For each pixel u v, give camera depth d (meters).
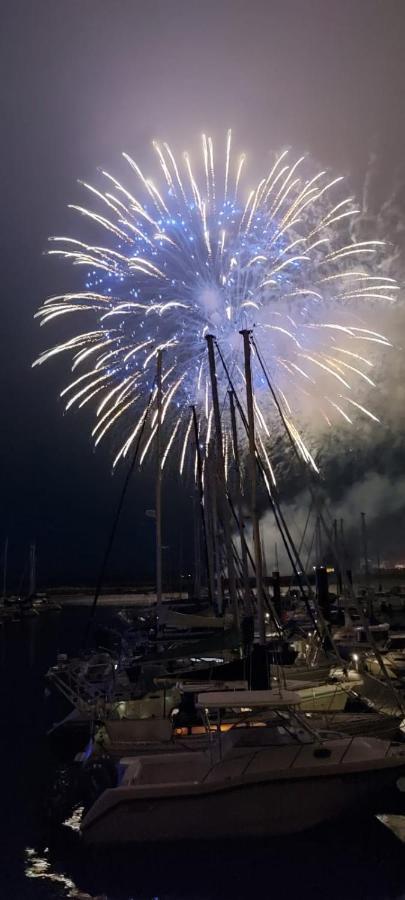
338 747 14.46
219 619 31.08
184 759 14.70
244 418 31.19
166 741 17.62
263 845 13.34
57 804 16.50
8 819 15.52
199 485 43.88
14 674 38.59
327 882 11.89
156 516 36.69
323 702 20.61
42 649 52.38
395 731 18.70
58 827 14.95
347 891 11.56
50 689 33.09
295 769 13.77
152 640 30.64
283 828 13.51
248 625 25.16
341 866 12.41
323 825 13.67
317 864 12.56
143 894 11.76
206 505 41.75
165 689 19.30
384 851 12.95
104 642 40.19
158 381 36.94
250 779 13.60
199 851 13.17
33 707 28.94
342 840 13.51
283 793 13.66
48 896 11.71
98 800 13.56
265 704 14.38
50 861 13.14
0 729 24.66
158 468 37.19
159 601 35.50
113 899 11.61
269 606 30.33
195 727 18.41
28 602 106.06
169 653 25.30
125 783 13.85
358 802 13.99
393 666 28.97
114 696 21.39
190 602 44.91
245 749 14.13
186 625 30.70
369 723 18.55
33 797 17.02
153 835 13.25
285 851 13.14
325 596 49.22
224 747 14.36
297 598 69.62
